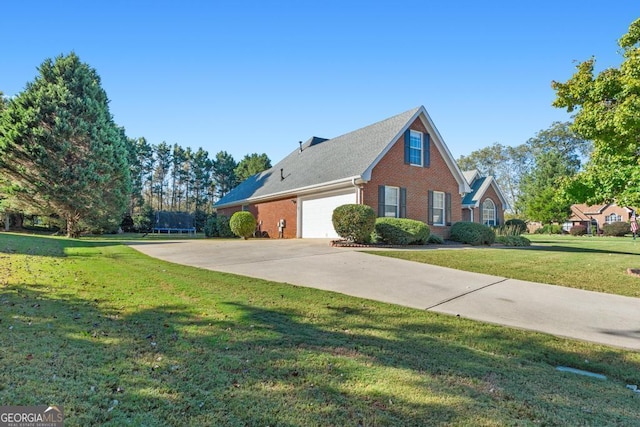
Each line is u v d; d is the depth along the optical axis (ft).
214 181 218.18
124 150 79.77
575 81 32.04
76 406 8.77
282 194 67.05
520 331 17.15
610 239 88.22
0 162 65.46
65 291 20.53
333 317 18.06
